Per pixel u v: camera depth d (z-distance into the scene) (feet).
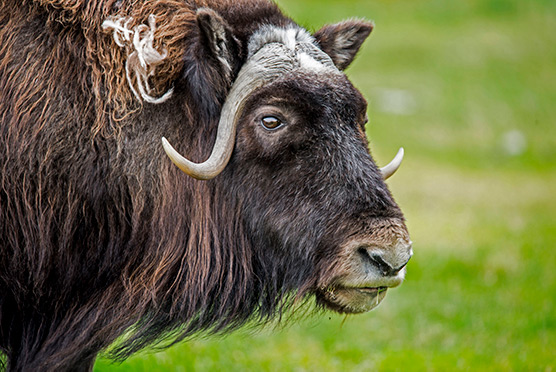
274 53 31.04
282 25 32.19
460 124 163.12
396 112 165.78
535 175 130.82
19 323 32.73
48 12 31.40
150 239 32.37
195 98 31.27
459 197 109.50
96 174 31.30
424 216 95.09
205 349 47.98
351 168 30.19
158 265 32.45
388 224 29.60
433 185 117.39
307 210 30.27
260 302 33.22
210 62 30.17
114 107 31.24
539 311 57.62
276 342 52.31
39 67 31.04
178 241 32.60
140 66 31.04
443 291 63.31
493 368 46.50
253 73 30.58
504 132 160.15
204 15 29.07
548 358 48.03
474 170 132.05
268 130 30.40
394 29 228.43
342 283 30.22
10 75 30.94
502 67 203.41
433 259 72.38
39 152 30.83
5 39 31.17
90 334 32.71
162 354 46.09
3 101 30.99
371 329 54.95
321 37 34.37
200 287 32.71
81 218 31.65
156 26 31.60
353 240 29.71
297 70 30.78
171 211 32.22
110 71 31.35
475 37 225.97
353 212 29.91
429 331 53.98
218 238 32.27
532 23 240.53
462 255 73.97
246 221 31.83
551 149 150.20
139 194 31.73
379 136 150.30
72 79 31.14
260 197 31.07
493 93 184.75
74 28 31.48
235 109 30.37
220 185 31.89
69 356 32.68
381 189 30.35
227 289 32.81
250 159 30.83
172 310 32.99
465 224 90.33
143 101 31.35
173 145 31.58
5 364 35.29
